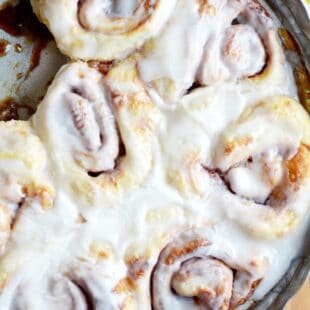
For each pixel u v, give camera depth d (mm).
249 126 685
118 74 677
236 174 684
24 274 646
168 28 684
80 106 665
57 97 667
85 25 683
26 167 653
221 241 676
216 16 690
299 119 695
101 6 686
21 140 659
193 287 666
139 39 681
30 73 718
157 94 682
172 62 680
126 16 684
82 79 673
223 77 693
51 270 652
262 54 702
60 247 655
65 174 661
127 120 670
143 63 681
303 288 748
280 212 687
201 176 678
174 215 670
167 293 671
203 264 671
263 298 698
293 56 713
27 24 721
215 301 668
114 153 668
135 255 661
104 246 659
